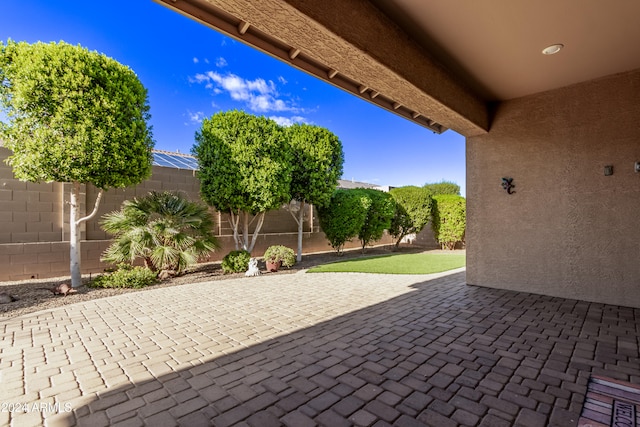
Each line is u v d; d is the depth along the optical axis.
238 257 7.58
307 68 3.71
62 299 5.10
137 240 6.08
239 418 2.05
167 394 2.34
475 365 2.78
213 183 7.54
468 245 6.12
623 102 4.48
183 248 6.75
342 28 2.78
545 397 2.26
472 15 3.14
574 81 4.79
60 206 7.01
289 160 8.41
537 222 5.27
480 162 5.91
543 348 3.13
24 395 2.32
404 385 2.45
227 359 2.94
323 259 10.36
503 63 4.19
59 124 4.95
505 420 2.01
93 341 3.37
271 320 4.08
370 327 3.79
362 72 3.40
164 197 6.93
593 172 4.74
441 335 3.50
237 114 7.65
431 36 3.57
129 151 5.55
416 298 5.16
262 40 3.21
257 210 8.14
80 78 5.02
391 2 3.04
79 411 2.13
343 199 10.92
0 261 6.17
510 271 5.59
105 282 5.85
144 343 3.32
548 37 3.51
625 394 2.29
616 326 3.72
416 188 14.08
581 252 4.86
